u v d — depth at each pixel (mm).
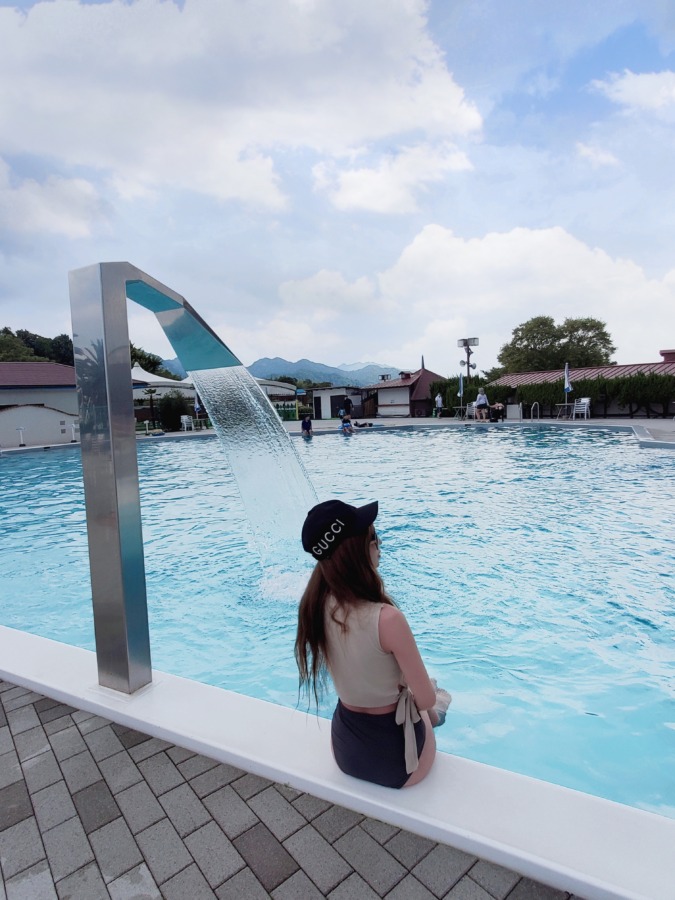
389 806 1690
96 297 2332
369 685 1630
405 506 8336
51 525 8336
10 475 13938
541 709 3104
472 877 1489
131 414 2441
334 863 1556
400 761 1714
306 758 1978
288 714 2289
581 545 6055
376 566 1717
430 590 4867
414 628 4133
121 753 2141
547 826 1595
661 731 2902
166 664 3797
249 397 4656
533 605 4496
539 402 27812
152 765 2057
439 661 3645
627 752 2744
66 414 21844
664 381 23875
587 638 3920
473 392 31016
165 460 16484
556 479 10258
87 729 2320
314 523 1642
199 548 6594
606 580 4996
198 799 1854
